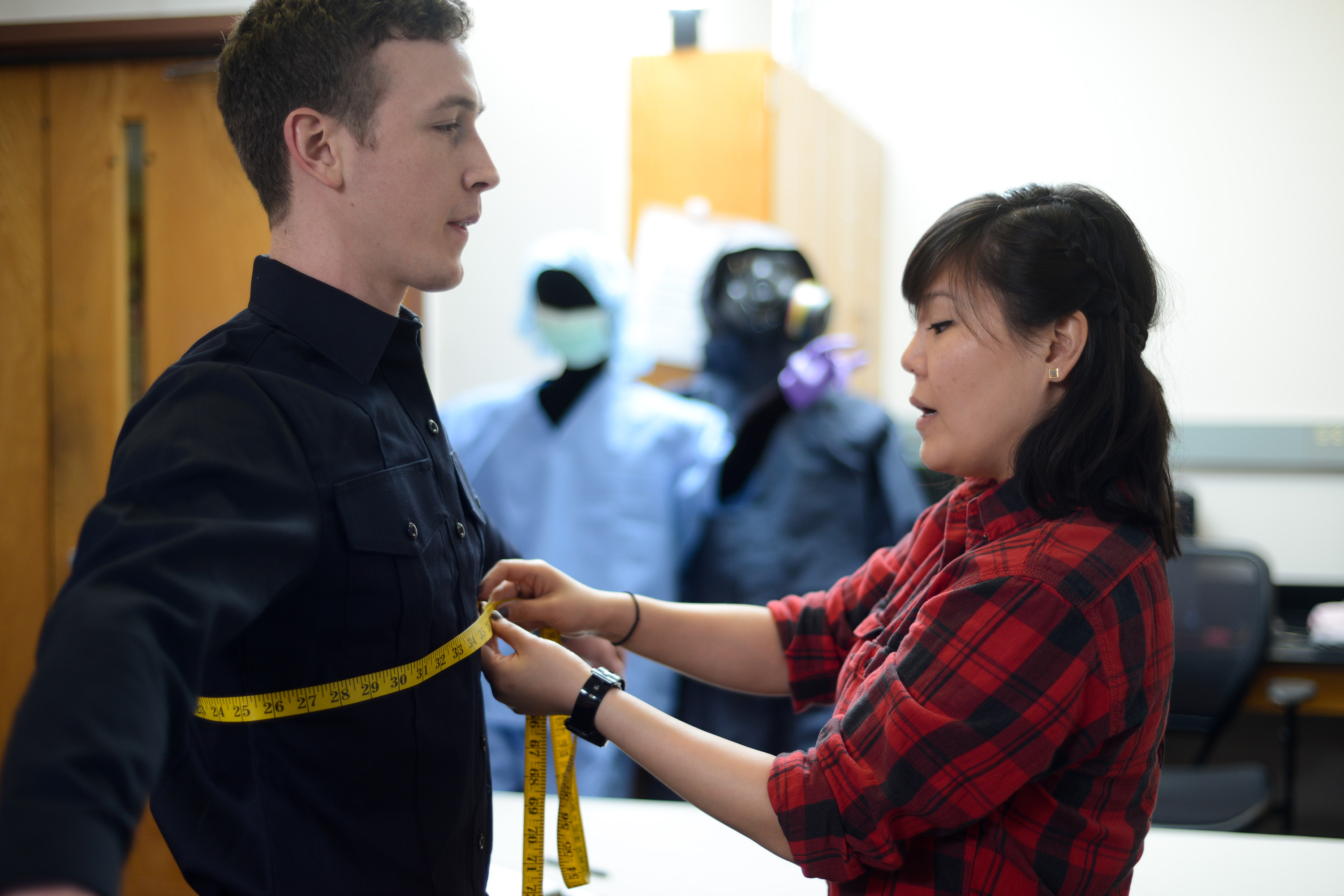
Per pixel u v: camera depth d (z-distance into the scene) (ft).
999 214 2.96
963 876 2.78
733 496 7.93
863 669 3.15
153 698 1.77
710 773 2.90
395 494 2.69
